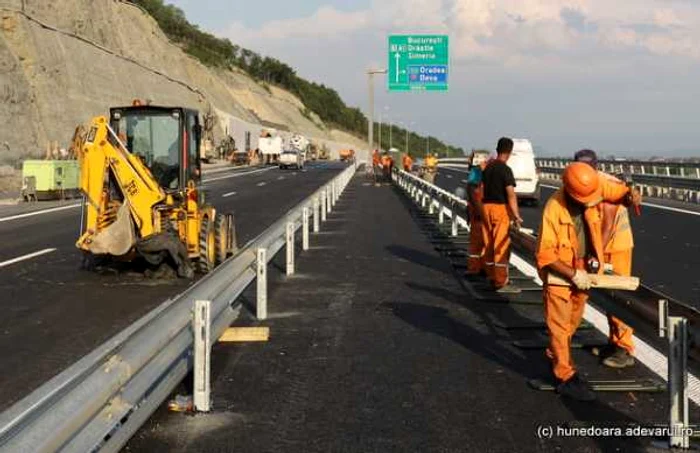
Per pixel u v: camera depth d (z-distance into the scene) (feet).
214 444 18.58
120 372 15.06
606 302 22.63
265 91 436.35
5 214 83.97
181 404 21.18
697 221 78.07
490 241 39.75
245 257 29.53
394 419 20.36
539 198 108.27
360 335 29.78
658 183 113.91
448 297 37.70
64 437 12.45
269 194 117.39
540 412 20.90
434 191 80.74
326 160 369.30
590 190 21.13
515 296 37.50
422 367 25.34
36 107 148.36
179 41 368.68
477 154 49.93
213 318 23.22
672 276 43.88
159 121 44.98
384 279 42.96
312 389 22.94
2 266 47.70
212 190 127.44
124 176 41.55
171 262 43.65
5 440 11.02
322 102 564.71
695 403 21.75
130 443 18.57
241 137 306.55
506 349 27.76
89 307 35.55
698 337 17.31
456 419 20.35
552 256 21.50
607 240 25.35
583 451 18.15
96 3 212.64
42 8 180.96
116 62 204.74
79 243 41.52
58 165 103.81
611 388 22.80
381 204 101.96
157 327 17.72
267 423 20.04
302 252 54.29
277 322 32.01
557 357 22.06
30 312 34.35
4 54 139.95
